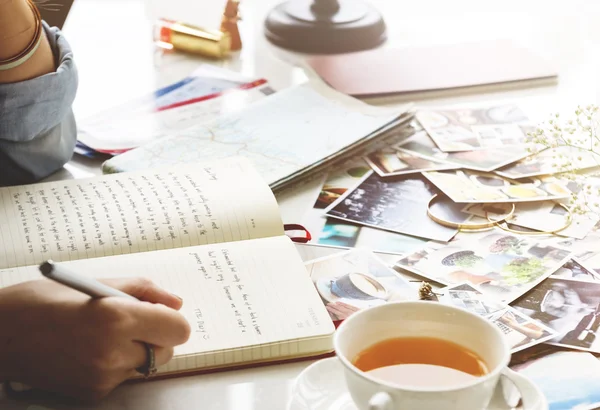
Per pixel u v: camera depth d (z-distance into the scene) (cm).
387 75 116
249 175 85
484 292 70
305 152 93
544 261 75
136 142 100
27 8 87
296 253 73
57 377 59
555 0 146
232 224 77
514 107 107
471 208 85
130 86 117
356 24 127
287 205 86
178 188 83
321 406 55
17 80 87
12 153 89
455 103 109
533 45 127
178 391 61
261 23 138
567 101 109
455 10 143
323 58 123
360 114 102
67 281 55
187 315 65
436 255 76
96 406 59
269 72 120
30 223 77
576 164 92
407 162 94
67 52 91
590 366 61
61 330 58
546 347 63
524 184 89
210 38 124
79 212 79
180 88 115
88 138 101
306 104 105
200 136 98
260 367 63
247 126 100
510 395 53
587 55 123
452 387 48
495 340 53
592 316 67
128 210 79
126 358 58
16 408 59
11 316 59
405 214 84
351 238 80
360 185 90
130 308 58
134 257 72
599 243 78
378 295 70
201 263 71
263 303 67
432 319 55
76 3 148
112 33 135
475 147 97
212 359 62
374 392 49
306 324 64
